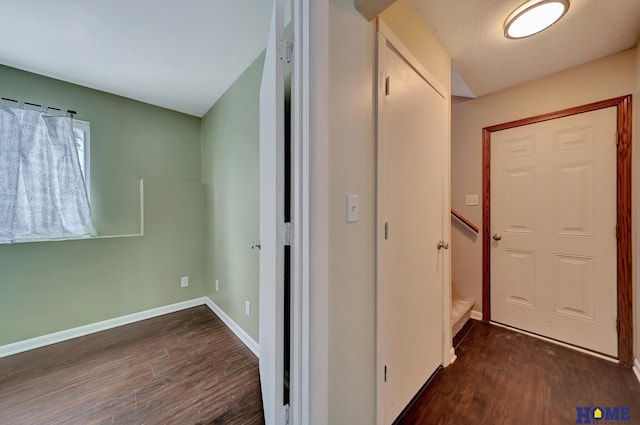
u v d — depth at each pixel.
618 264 1.89
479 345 2.12
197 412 1.45
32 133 2.06
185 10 1.53
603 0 1.39
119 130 2.62
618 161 1.88
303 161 0.92
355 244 1.08
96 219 2.50
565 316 2.13
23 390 1.62
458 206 2.76
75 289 2.32
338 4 0.99
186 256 2.99
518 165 2.37
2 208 1.93
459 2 1.42
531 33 1.63
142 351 2.07
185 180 3.07
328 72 0.94
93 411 1.46
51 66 2.09
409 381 1.46
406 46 1.40
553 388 1.60
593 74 1.98
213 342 2.21
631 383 1.63
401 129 1.37
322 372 0.93
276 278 1.04
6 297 2.03
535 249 2.28
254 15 1.57
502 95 2.46
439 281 1.79
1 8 1.48
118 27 1.66
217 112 2.75
